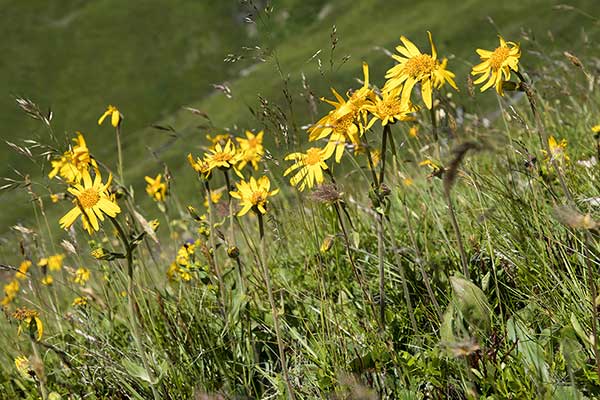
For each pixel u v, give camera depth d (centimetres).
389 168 549
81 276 539
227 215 434
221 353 412
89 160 447
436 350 347
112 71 12475
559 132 631
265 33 417
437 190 513
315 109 445
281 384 373
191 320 429
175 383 390
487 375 323
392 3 11556
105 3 13312
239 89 9606
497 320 361
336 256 442
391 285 430
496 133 530
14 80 12231
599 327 324
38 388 439
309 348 384
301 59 10969
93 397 422
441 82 344
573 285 356
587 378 301
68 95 12188
